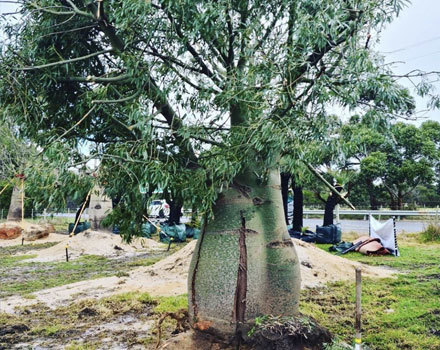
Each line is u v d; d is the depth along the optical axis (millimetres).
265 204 3959
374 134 3732
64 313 5887
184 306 5945
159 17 3387
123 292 7008
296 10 3037
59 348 4531
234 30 3496
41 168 3162
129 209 3693
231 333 3643
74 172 3375
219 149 3637
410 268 9297
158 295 6730
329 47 3098
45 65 3523
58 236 16984
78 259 11555
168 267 8422
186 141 3604
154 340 4645
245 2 3330
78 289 7344
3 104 3768
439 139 20406
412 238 15016
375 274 8359
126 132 3824
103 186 3652
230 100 3326
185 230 15508
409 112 3229
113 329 5141
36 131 3865
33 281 8484
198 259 3908
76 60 3619
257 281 3719
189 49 3717
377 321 5199
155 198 3576
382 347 4332
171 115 3855
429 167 19672
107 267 10188
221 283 3693
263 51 3336
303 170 3811
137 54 3619
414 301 6051
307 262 8438
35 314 5883
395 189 22781
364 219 23938
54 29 3875
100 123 3871
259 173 3914
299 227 14641
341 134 3119
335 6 2865
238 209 3887
